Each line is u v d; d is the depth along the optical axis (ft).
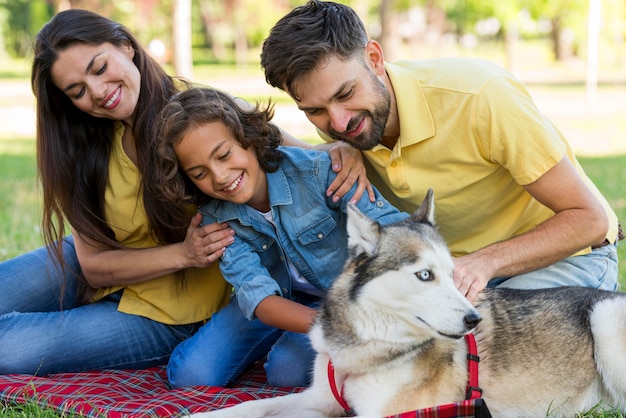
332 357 5.38
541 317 5.59
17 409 5.57
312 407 5.55
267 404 5.39
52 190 6.15
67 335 6.15
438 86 5.81
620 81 41.24
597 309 5.60
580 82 40.73
